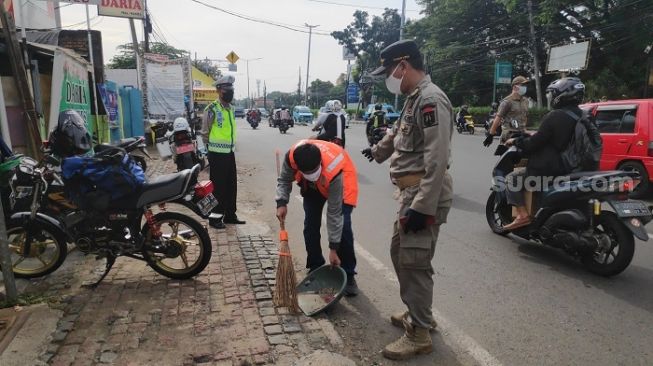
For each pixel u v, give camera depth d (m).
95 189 3.95
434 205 2.65
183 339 3.13
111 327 3.29
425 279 2.94
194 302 3.68
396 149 2.95
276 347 3.03
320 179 3.58
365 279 4.31
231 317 3.43
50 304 3.60
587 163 4.68
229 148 5.76
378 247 5.26
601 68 26.66
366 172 10.61
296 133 25.59
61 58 7.14
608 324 3.47
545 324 3.47
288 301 3.49
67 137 4.25
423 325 2.99
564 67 24.77
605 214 4.34
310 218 4.12
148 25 21.45
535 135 4.76
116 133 13.89
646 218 4.25
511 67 31.05
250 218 6.47
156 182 4.02
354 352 3.08
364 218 6.54
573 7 25.80
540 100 27.09
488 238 5.55
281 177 3.79
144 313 3.50
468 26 33.91
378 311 3.66
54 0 10.18
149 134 16.27
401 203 2.90
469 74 34.72
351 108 54.47
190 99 18.22
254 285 3.98
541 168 4.78
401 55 2.79
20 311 3.42
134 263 4.52
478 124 31.62
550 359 3.02
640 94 25.30
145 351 2.99
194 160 7.69
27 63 7.25
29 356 2.88
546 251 5.09
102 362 2.87
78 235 4.04
